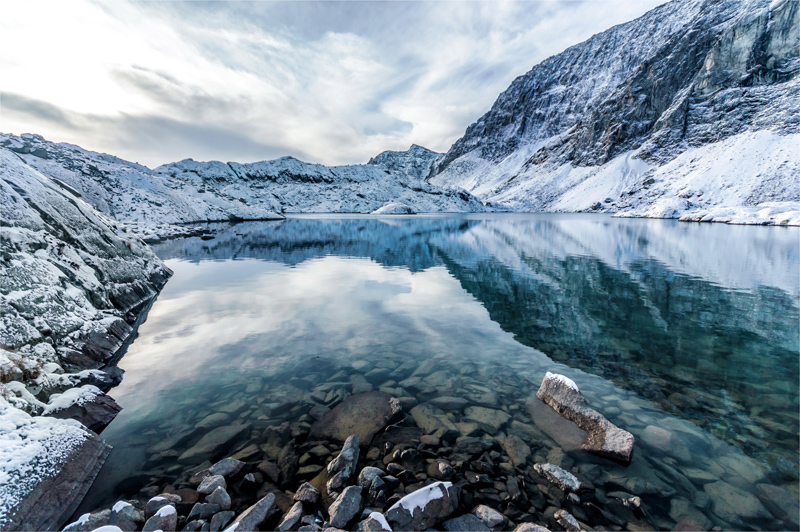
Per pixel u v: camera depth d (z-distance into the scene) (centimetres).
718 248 2453
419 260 2108
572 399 539
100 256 1094
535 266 1873
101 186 4447
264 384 629
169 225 4062
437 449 457
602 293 1301
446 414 537
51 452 400
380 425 507
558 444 468
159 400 576
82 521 338
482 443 469
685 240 2967
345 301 1188
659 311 1080
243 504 372
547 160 17462
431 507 356
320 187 13950
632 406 565
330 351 775
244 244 3014
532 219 6994
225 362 718
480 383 636
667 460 437
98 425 501
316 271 1752
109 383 621
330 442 473
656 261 1989
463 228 4719
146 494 388
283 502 373
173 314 1040
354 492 369
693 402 577
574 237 3388
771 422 519
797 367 709
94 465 422
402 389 613
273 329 915
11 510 331
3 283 634
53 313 682
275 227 5078
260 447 462
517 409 552
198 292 1312
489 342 834
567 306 1138
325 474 414
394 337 861
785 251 2269
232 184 12769
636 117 13950
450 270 1766
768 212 4859
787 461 435
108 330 793
